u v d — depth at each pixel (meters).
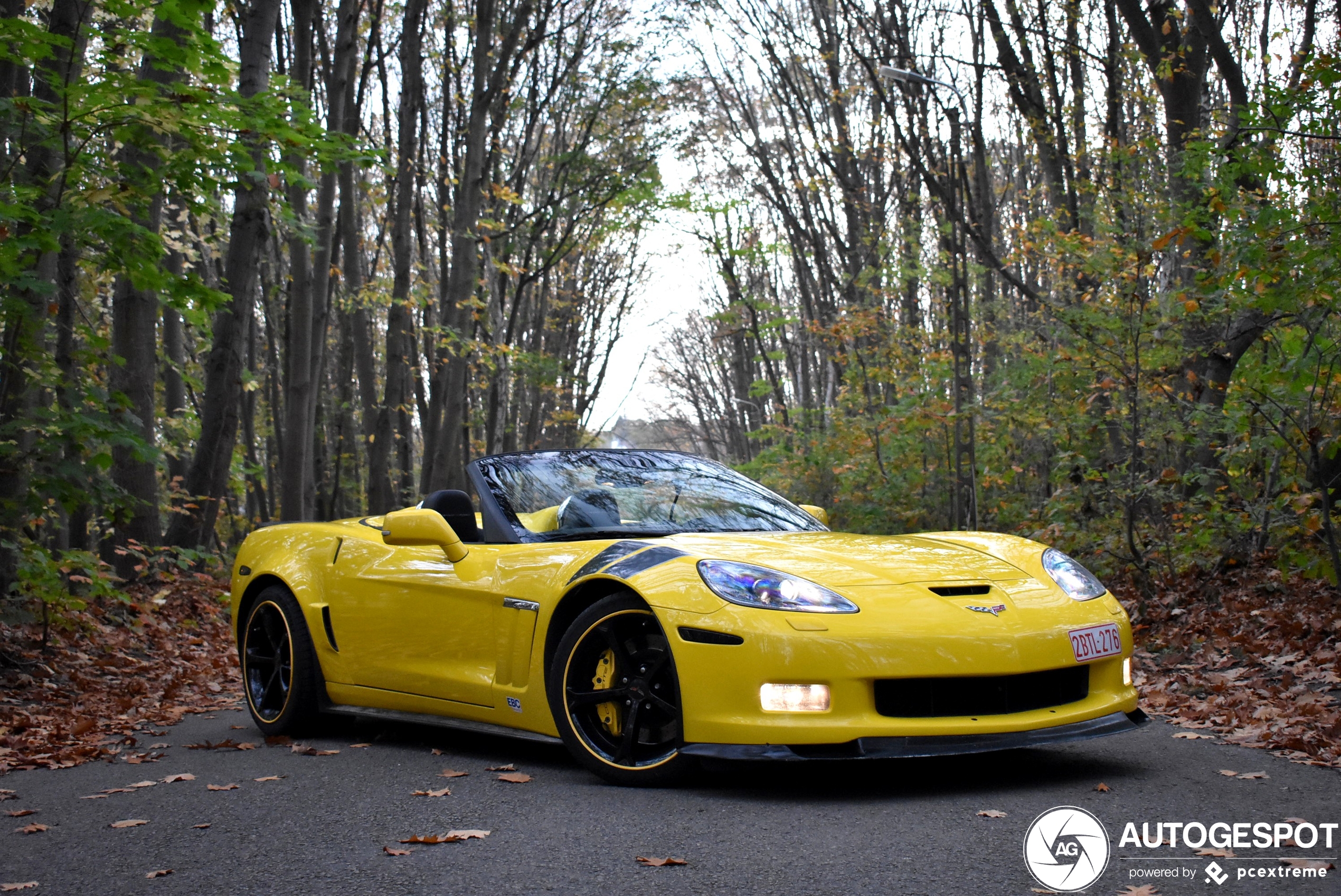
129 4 6.42
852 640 3.17
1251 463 7.98
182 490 14.70
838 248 22.98
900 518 13.16
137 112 6.16
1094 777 3.45
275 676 5.02
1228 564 8.02
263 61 10.30
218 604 10.32
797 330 34.38
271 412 26.86
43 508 6.79
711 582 3.39
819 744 3.15
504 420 23.23
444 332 17.22
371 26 17.41
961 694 3.24
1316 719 4.28
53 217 6.29
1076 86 15.22
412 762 4.09
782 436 21.81
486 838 2.90
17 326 6.69
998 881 2.41
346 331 22.64
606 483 4.57
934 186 11.79
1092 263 10.12
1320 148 7.47
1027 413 10.62
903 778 3.49
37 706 5.83
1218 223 8.81
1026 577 3.61
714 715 3.27
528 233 24.22
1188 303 7.32
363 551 4.73
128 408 7.12
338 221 19.17
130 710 5.92
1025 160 21.69
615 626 3.57
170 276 6.69
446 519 4.52
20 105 6.10
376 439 18.06
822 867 2.54
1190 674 5.71
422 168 20.69
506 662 3.95
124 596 7.05
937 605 3.31
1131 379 7.91
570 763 3.89
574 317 37.69
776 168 25.77
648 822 3.00
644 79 21.33
